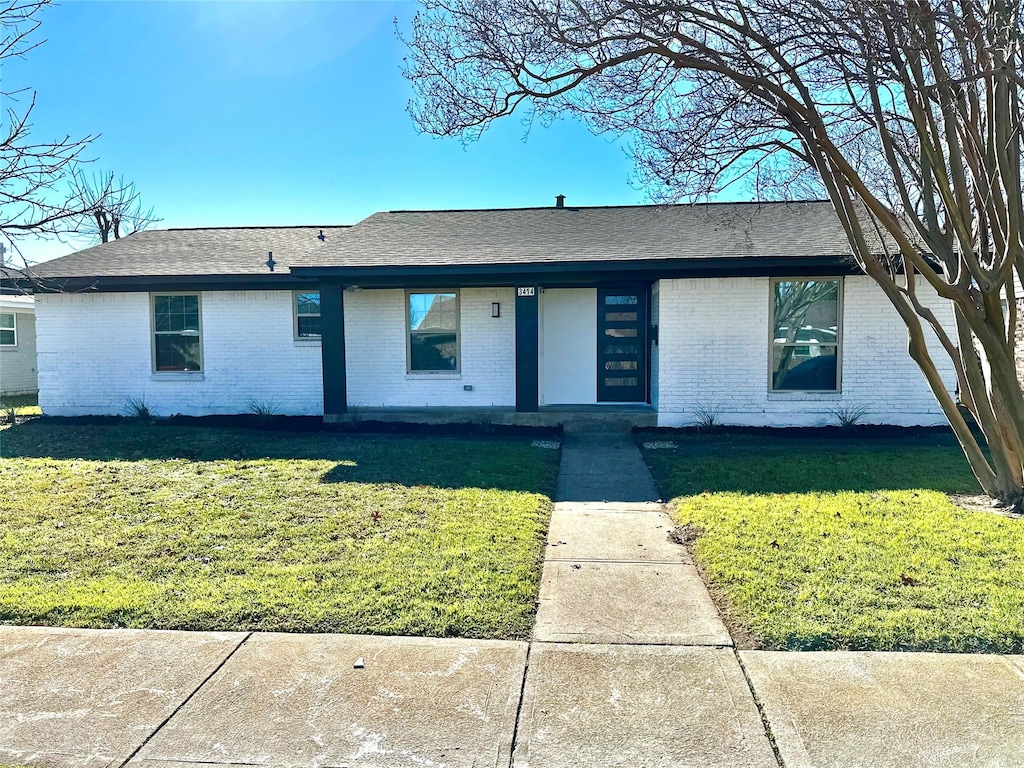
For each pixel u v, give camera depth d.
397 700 2.97
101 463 7.94
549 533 5.39
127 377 12.09
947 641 3.42
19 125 5.31
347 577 4.31
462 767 2.54
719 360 10.35
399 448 8.78
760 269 9.85
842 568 4.38
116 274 11.45
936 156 5.17
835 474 7.14
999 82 4.78
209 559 4.66
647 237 11.11
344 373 10.72
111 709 2.91
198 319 12.00
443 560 4.61
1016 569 4.31
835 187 6.03
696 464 7.79
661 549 5.00
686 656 3.34
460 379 11.58
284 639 3.53
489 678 3.15
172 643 3.49
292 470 7.45
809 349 10.33
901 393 10.19
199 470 7.50
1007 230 5.09
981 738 2.68
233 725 2.79
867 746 2.64
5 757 2.60
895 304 6.02
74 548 4.89
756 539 4.99
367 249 11.13
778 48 5.54
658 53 5.27
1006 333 5.64
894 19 4.61
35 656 3.36
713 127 6.35
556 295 11.47
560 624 3.71
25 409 13.30
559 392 11.51
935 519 5.41
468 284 10.77
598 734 2.72
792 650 3.39
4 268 7.48
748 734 2.72
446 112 5.77
